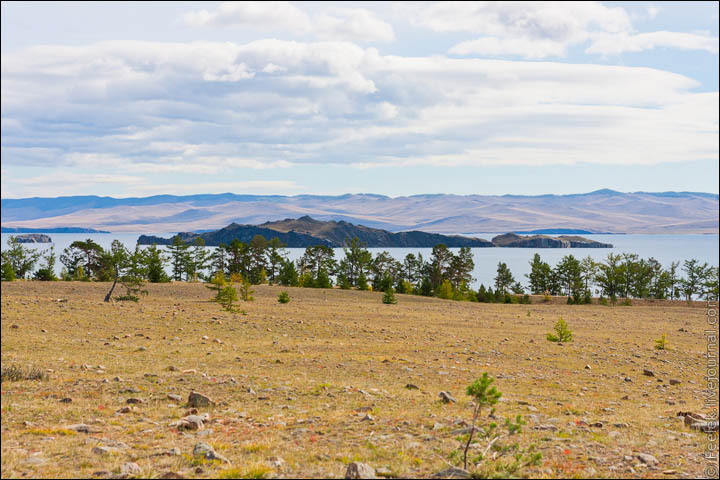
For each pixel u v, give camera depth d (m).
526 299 100.25
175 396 16.06
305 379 20.25
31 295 53.12
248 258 128.12
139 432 12.13
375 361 25.77
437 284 144.25
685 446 12.15
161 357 24.78
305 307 57.25
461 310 65.50
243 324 39.38
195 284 79.69
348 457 10.34
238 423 13.33
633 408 17.58
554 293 139.25
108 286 67.94
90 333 31.44
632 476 9.66
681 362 29.50
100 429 12.23
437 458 10.60
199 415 13.62
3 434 11.27
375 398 17.17
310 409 15.27
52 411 13.57
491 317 56.00
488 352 30.23
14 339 27.05
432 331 40.53
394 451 10.89
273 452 10.70
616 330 46.09
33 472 8.98
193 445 11.13
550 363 27.41
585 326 48.97
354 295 82.50
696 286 142.25
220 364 23.45
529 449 11.23
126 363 22.53
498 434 12.70
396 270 152.00
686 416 15.06
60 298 51.53
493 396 10.29
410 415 14.64
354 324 42.72
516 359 28.30
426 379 21.67
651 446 12.03
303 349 29.38
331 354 27.72
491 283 199.62
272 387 18.31
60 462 9.61
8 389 15.89
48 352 24.30
